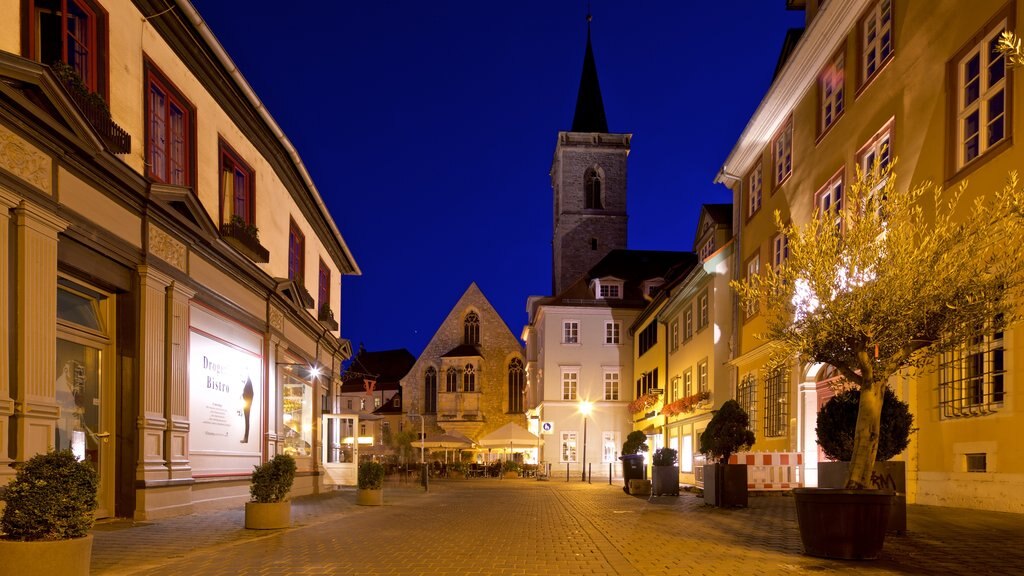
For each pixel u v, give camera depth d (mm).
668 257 54781
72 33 10656
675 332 37219
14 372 8977
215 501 14719
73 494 6535
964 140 13094
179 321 13203
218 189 15469
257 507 11297
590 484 34250
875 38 16719
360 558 8375
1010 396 11297
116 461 11859
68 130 9648
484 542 9938
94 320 11688
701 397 29859
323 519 13539
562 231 69875
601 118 75312
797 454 18219
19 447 8906
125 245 11508
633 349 49875
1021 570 6797
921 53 14445
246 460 16859
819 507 7789
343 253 28203
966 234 7844
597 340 50188
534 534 10930
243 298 16688
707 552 8461
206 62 14305
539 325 55031
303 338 22219
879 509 7555
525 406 65375
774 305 8969
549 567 7695
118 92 11508
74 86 10008
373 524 12641
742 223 26109
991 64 12367
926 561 7332
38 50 9766
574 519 13523
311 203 22688
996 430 11570
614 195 70500
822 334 8023
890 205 8359
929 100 14062
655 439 41281
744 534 10289
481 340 69625
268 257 17312
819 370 19297
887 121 15680
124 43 11719
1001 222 7855
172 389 12883
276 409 18969
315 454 23328
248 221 17484
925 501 13352
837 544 7652
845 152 17734
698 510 14742
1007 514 11008
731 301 27297
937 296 7605
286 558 8367
